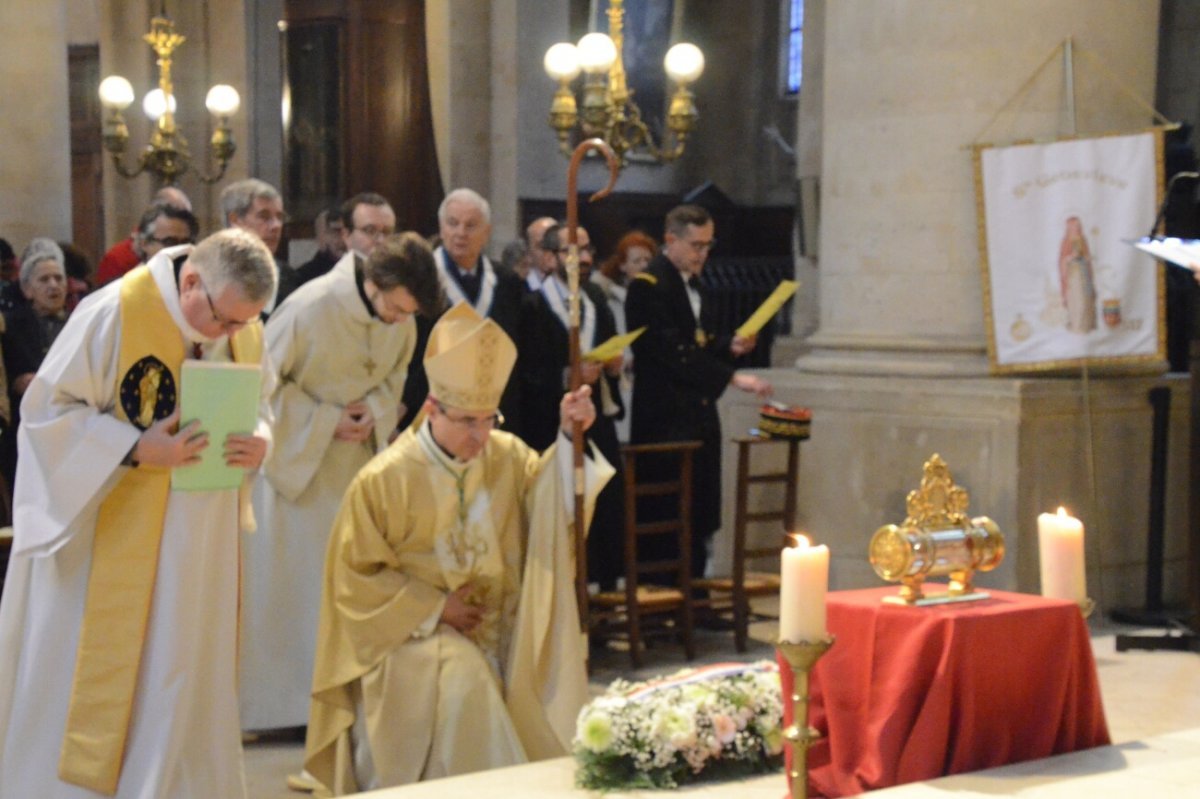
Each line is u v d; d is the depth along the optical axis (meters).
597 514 6.31
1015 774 3.29
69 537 3.51
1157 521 6.86
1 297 7.07
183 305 3.65
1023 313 6.64
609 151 4.42
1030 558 6.61
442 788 3.65
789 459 6.30
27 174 10.02
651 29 15.94
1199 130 10.84
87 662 3.62
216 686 3.77
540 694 4.17
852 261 7.24
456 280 5.75
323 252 6.62
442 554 4.14
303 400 5.17
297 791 4.54
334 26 13.28
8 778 3.64
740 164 16.73
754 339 6.40
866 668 3.37
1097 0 6.77
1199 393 6.00
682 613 6.11
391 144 13.38
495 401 4.08
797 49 16.39
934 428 6.84
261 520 5.20
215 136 10.58
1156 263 6.43
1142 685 5.50
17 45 9.95
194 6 14.16
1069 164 6.53
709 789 3.65
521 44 14.52
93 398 3.60
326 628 4.15
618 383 6.60
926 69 6.91
